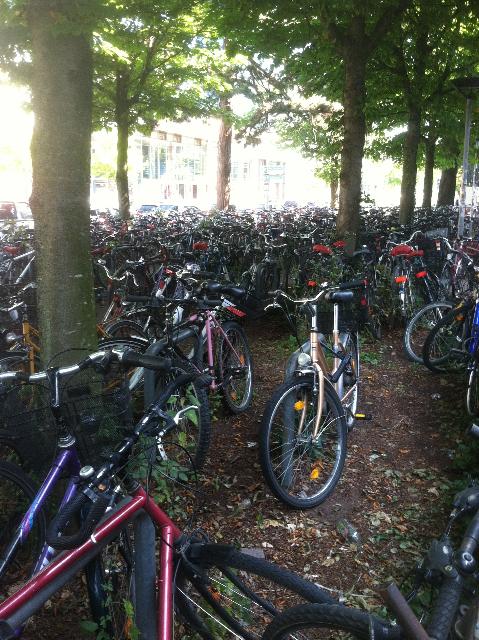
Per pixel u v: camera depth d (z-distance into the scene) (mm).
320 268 6648
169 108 13000
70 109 2633
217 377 4230
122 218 12656
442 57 11141
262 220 13734
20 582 2186
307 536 3020
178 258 7090
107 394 2010
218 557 1797
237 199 51531
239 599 1829
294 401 3229
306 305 3611
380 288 6539
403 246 6562
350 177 8109
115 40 6117
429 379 5258
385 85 11547
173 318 4086
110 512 1730
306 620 1509
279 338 6367
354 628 1415
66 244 2729
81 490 1696
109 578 1999
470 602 1383
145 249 7559
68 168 2689
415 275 6738
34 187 2734
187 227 11641
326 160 19047
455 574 1416
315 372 3250
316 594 1653
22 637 2262
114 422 1957
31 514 2039
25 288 4121
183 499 3213
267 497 3350
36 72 2615
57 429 2002
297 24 8469
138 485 1826
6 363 3475
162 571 1781
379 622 1384
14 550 2070
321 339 3566
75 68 2611
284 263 7789
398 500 3361
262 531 3049
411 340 5734
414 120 11086
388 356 5863
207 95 15266
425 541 2977
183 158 44281
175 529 1867
